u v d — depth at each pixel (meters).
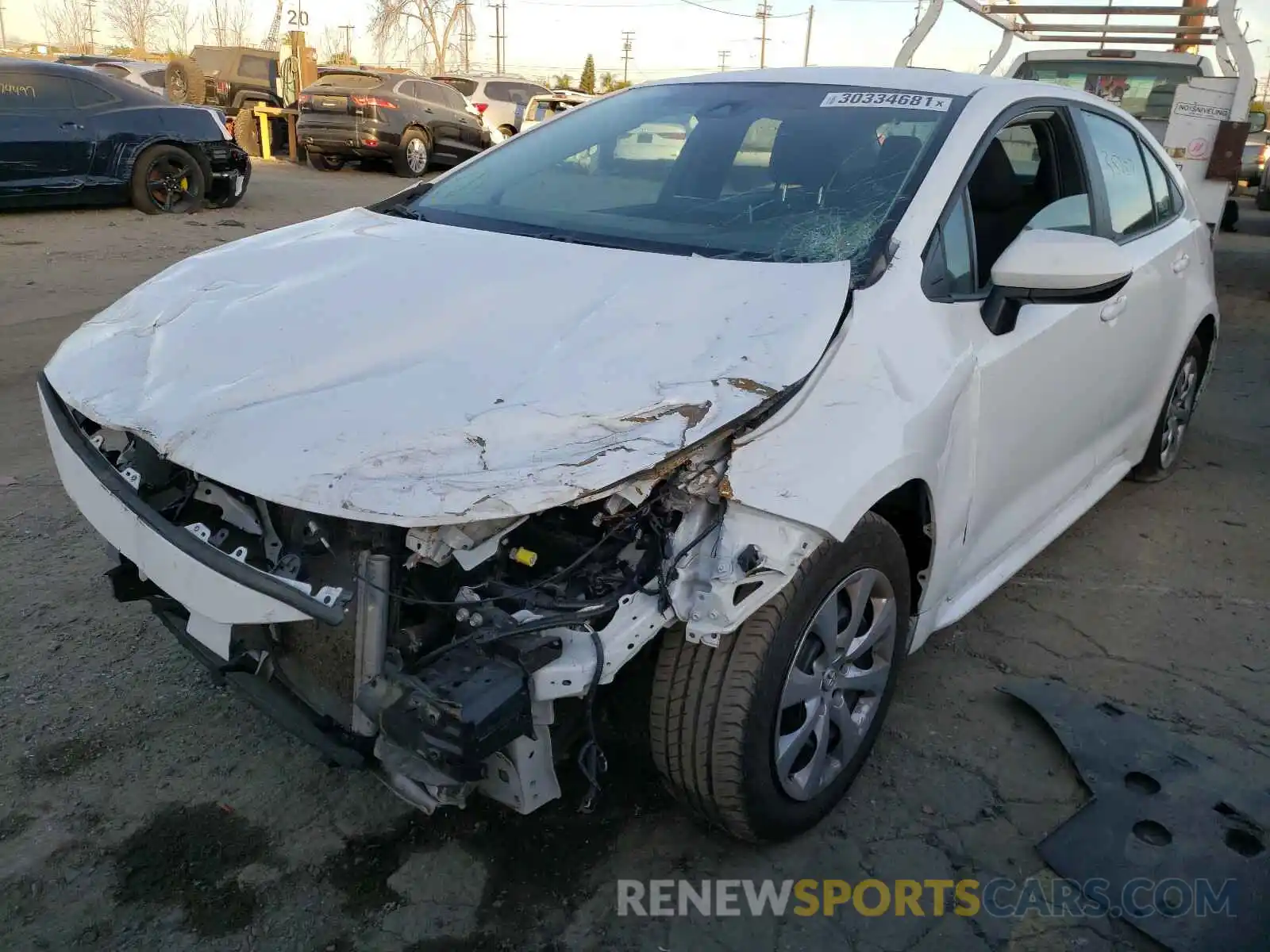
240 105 21.42
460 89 21.47
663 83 3.83
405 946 2.24
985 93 3.26
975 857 2.54
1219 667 3.40
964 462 2.72
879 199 2.85
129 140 11.32
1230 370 7.10
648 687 2.82
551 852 2.51
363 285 2.68
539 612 2.04
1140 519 4.56
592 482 1.92
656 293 2.51
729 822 2.37
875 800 2.72
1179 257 4.30
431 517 1.87
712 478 2.09
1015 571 3.42
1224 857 2.52
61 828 2.51
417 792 2.09
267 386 2.25
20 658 3.18
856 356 2.38
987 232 3.07
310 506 1.93
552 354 2.28
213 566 2.10
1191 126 7.92
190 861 2.43
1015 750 2.94
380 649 2.01
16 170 10.52
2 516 4.13
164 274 3.04
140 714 2.95
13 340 6.64
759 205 2.99
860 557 2.40
